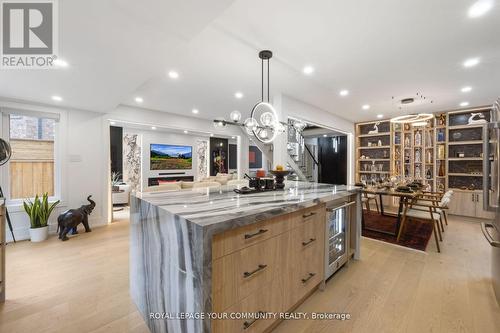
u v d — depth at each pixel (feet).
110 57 7.20
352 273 7.92
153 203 5.20
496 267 6.25
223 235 3.88
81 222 12.92
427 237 11.78
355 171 21.38
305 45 7.73
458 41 7.38
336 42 7.53
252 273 4.42
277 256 5.07
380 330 5.23
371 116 18.88
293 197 6.23
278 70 9.75
